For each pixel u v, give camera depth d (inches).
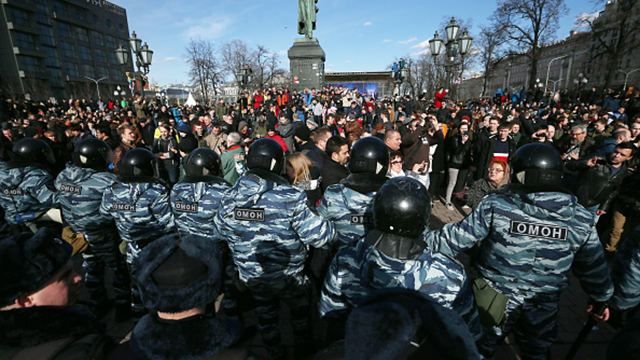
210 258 41.9
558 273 77.3
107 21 2812.5
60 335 41.8
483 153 244.2
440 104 566.3
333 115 332.2
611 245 166.1
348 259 67.3
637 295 78.5
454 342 37.4
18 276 42.6
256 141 98.9
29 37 2122.3
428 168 228.1
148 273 39.1
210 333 40.0
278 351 103.0
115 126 368.8
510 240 77.9
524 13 1414.9
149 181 116.3
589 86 2150.6
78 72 2507.4
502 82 3356.3
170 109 597.0
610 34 1537.9
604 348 115.6
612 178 163.9
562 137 291.3
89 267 131.1
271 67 1565.0
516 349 115.2
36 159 142.0
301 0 825.5
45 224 143.9
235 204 94.0
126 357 39.4
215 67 1478.8
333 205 99.3
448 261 60.8
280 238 92.5
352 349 38.0
